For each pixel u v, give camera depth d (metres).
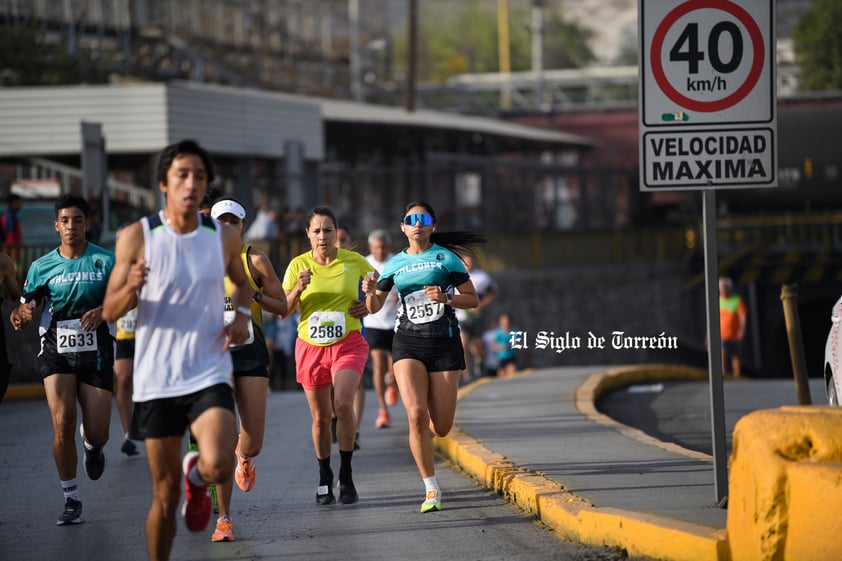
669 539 21.91
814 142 130.50
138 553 25.48
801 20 196.25
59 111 96.50
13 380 69.62
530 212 159.38
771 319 119.25
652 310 135.75
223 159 109.81
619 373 65.81
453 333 28.95
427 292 27.94
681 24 24.28
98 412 29.66
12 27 116.94
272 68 169.25
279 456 40.66
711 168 24.38
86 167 74.56
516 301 120.06
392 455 40.03
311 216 31.00
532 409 47.41
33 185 93.38
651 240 147.75
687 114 24.36
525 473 30.67
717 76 24.33
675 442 42.91
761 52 24.31
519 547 24.61
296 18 183.25
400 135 142.50
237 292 20.94
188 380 20.22
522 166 158.25
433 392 28.92
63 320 29.28
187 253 20.22
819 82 192.62
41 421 53.53
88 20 128.50
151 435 20.25
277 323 78.81
